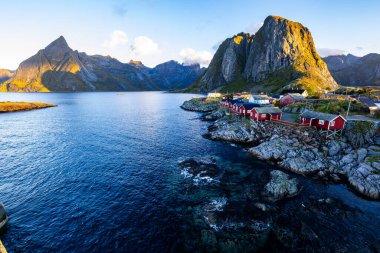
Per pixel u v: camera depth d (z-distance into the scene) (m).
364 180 37.88
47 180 40.94
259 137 63.12
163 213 30.98
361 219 29.98
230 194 35.62
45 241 25.91
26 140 68.00
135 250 24.67
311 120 57.88
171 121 100.69
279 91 199.25
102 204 33.22
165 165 47.62
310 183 40.09
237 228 27.84
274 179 37.62
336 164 45.06
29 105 150.88
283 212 31.06
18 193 36.34
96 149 58.94
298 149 51.38
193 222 29.05
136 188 37.91
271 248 25.06
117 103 197.50
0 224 27.38
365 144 48.50
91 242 25.73
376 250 24.62
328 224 28.83
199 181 40.09
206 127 86.88
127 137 71.38
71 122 98.56
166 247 25.12
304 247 25.05
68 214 30.86
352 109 69.19
